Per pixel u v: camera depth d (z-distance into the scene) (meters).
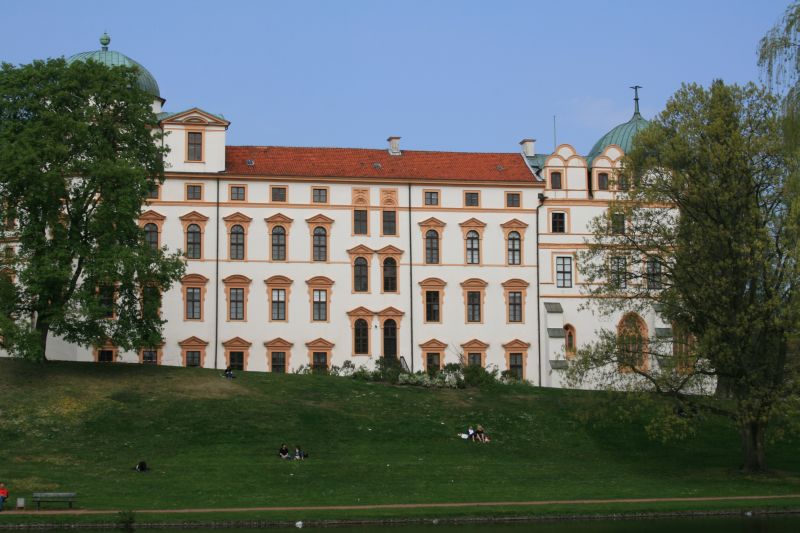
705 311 64.62
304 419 75.81
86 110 79.56
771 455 72.25
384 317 102.56
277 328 101.00
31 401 74.06
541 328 104.56
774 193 63.78
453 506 54.78
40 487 58.88
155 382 80.69
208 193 101.00
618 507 54.56
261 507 54.38
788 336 62.47
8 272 79.88
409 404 81.19
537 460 70.94
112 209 77.94
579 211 106.31
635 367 69.25
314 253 102.50
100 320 81.38
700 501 56.75
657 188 67.12
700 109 66.88
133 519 50.28
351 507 54.38
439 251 104.31
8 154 75.19
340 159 106.56
